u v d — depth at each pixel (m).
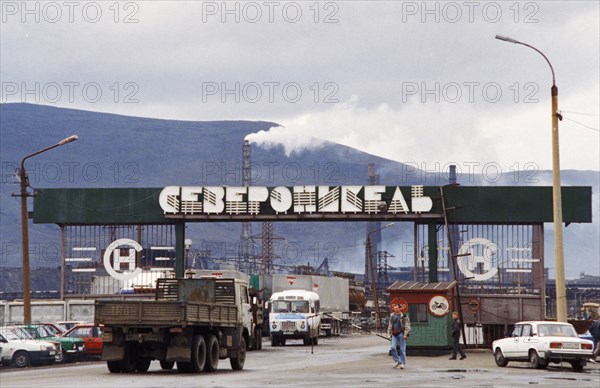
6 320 102.81
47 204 101.00
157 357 52.16
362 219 96.12
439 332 73.81
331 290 145.00
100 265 114.44
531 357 56.41
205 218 97.31
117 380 45.41
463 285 94.62
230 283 62.81
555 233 62.22
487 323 87.44
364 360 69.06
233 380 44.91
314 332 106.75
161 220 98.75
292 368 57.56
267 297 128.38
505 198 93.50
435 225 94.75
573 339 55.34
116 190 100.06
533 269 92.75
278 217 96.44
